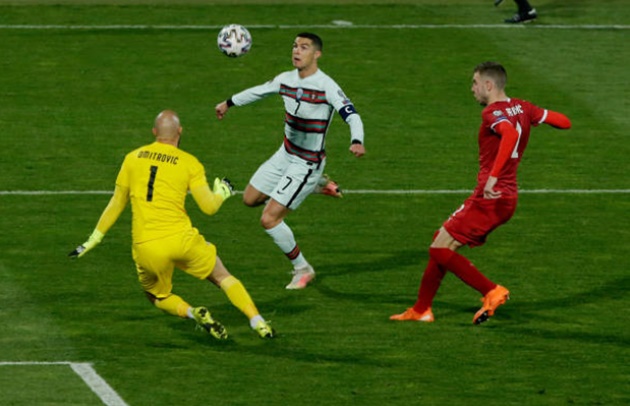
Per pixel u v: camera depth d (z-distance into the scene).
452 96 53.97
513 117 30.02
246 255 36.75
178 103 52.41
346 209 41.28
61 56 57.72
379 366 28.44
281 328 30.84
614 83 55.66
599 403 26.50
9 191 42.19
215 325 29.08
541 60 58.41
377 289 34.00
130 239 37.88
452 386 27.34
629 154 47.50
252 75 55.78
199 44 59.69
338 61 57.75
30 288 33.50
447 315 31.95
